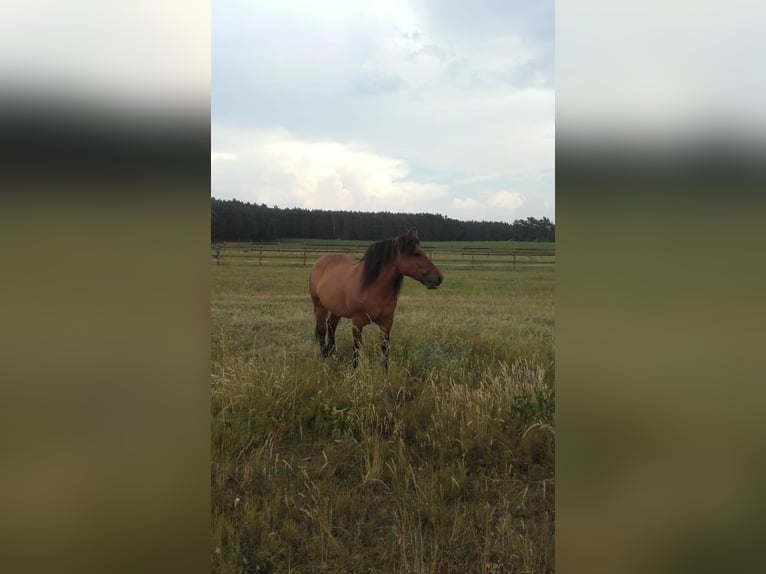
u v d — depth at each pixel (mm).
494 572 1897
